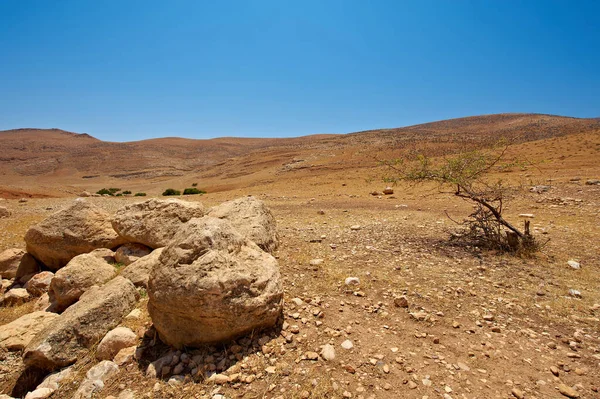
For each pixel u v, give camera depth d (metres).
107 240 7.56
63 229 7.43
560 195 12.02
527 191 13.12
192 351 3.80
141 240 7.02
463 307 4.68
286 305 4.79
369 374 3.40
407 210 12.01
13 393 3.83
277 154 73.38
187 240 3.96
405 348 3.80
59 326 4.10
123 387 3.40
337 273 5.86
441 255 6.76
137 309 4.78
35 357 3.88
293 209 13.60
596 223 8.47
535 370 3.43
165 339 3.94
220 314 3.64
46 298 6.04
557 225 8.60
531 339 3.94
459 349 3.78
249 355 3.70
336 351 3.75
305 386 3.25
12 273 7.66
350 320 4.40
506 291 5.12
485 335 4.03
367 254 6.92
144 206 7.27
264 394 3.17
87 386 3.40
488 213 7.72
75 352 4.07
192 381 3.36
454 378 3.33
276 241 7.57
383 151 49.84
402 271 5.95
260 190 23.00
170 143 161.12
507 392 3.15
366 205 13.70
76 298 5.60
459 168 7.62
